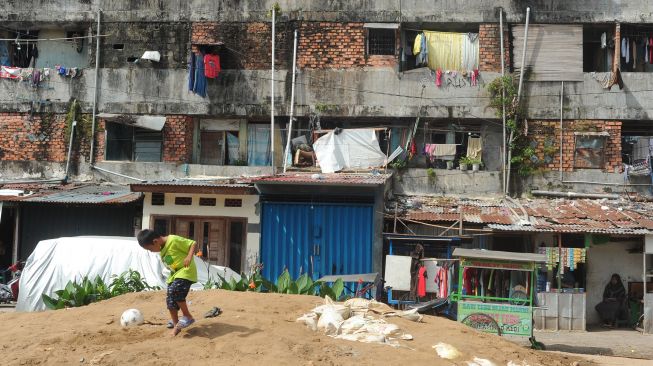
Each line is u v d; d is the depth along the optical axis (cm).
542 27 2022
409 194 2019
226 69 2097
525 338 1498
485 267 1353
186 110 2092
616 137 1984
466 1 2039
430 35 2055
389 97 2038
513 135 1989
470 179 2006
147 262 1439
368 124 2075
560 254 1673
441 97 2023
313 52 2070
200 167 2075
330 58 2064
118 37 2141
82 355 772
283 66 2084
